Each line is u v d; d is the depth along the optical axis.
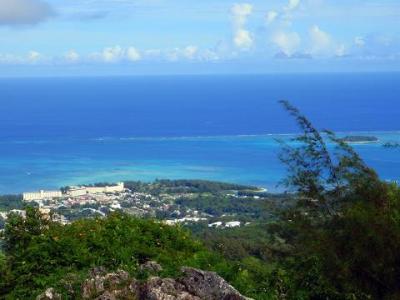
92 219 10.58
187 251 10.00
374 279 7.82
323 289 8.66
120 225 10.15
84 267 8.97
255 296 8.63
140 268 8.66
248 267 9.63
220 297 7.75
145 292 7.83
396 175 43.25
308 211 8.59
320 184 8.54
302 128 9.99
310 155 8.77
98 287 8.07
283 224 8.80
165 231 10.29
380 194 8.09
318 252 8.01
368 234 7.56
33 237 9.44
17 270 8.97
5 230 9.81
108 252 9.26
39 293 8.50
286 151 9.26
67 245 9.23
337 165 8.57
